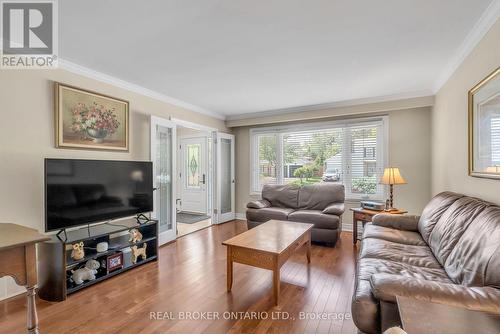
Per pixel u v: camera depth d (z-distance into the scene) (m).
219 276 2.59
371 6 1.73
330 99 4.07
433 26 1.98
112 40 2.19
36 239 1.36
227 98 4.03
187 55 2.49
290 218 3.79
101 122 2.94
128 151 3.30
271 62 2.65
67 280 2.30
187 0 1.66
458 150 2.59
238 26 1.98
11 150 2.22
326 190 4.16
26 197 2.31
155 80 3.20
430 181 3.83
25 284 1.33
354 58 2.56
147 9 1.76
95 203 2.58
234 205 5.50
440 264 1.81
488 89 1.91
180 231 4.43
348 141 4.44
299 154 4.91
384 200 4.10
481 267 1.31
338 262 2.96
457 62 2.53
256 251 2.13
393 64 2.70
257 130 5.31
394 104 3.82
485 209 1.66
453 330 0.83
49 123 2.48
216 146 5.06
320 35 2.11
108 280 2.51
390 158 4.08
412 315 0.92
